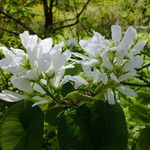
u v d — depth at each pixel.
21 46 0.57
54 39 0.62
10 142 0.15
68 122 0.15
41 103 0.15
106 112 0.15
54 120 0.16
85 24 0.68
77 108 0.15
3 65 0.16
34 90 0.16
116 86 0.17
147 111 0.18
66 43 0.47
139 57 0.17
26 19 0.72
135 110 0.18
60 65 0.16
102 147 0.15
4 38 0.60
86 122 0.15
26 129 0.15
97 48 0.17
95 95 0.17
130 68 0.17
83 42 0.17
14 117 0.15
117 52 0.17
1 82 0.42
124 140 0.15
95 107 0.15
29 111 0.15
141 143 0.17
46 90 0.16
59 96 0.16
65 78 0.16
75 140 0.15
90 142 0.15
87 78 0.17
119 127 0.15
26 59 0.16
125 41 0.17
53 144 0.34
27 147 0.15
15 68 0.16
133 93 0.17
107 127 0.15
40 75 0.16
